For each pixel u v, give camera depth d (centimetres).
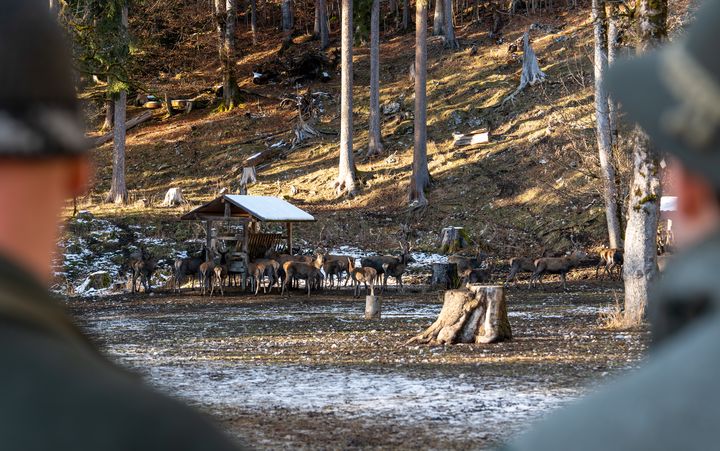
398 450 3241
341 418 3844
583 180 16725
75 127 346
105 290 13488
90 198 18088
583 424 296
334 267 13438
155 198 18625
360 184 18300
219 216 13800
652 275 7406
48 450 279
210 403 4212
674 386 290
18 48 325
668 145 331
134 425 290
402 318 8994
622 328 7362
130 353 6312
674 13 8275
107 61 7162
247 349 6550
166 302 11738
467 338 6644
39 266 340
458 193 17425
